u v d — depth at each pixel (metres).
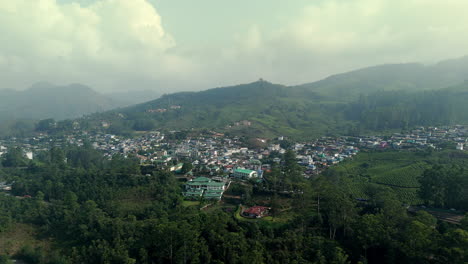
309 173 189.88
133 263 94.25
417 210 123.62
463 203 119.19
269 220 117.88
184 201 143.38
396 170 176.75
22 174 193.12
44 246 116.81
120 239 107.12
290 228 112.50
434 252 81.25
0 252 112.25
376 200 123.56
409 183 157.00
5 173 193.25
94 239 113.88
